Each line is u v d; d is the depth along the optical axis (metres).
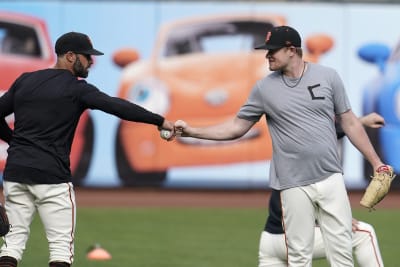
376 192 22.11
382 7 56.56
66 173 22.00
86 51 22.19
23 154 21.67
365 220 45.69
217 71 56.41
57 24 56.12
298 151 21.42
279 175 21.81
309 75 21.69
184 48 56.44
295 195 21.58
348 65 56.66
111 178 56.59
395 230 41.81
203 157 56.81
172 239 38.09
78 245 36.03
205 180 56.94
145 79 56.53
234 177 56.88
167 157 56.69
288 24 56.44
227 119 56.41
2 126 22.73
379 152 56.44
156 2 56.38
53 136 21.70
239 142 56.72
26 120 21.73
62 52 22.22
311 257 21.97
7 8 55.66
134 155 56.62
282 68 21.70
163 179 56.78
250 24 56.38
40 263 30.88
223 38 56.38
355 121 22.17
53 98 21.64
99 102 21.73
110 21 56.34
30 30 55.78
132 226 42.44
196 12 56.38
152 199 54.41
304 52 56.62
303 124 21.42
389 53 56.53
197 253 34.19
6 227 21.19
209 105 56.41
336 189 21.56
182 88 56.38
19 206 22.05
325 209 21.58
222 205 52.00
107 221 44.25
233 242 37.38
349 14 56.50
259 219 45.69
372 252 23.14
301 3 56.38
